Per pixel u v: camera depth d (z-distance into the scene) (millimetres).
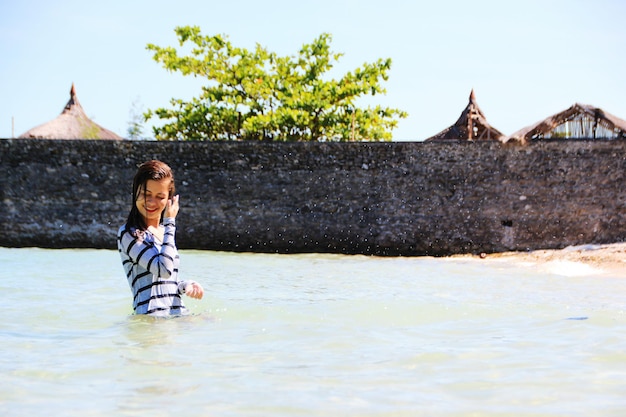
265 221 19219
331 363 4066
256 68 34406
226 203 19266
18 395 3348
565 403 3225
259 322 5457
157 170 5195
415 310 6238
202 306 6145
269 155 19188
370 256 18688
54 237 19578
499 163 18797
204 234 19328
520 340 4793
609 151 18656
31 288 7637
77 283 8234
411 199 18969
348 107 33969
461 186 18859
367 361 4129
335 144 19078
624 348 4461
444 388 3506
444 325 5480
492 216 18812
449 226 18891
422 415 3049
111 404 3201
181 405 3189
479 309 6328
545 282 9938
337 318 5730
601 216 18656
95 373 3783
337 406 3180
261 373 3807
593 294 8062
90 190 19516
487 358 4215
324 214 19141
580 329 5203
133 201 5277
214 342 4641
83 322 5348
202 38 34906
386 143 18984
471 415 3049
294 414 3057
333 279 10359
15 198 19625
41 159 19562
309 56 35156
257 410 3115
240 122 32438
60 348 4395
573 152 18688
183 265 13562
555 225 18750
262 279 10078
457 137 26859
